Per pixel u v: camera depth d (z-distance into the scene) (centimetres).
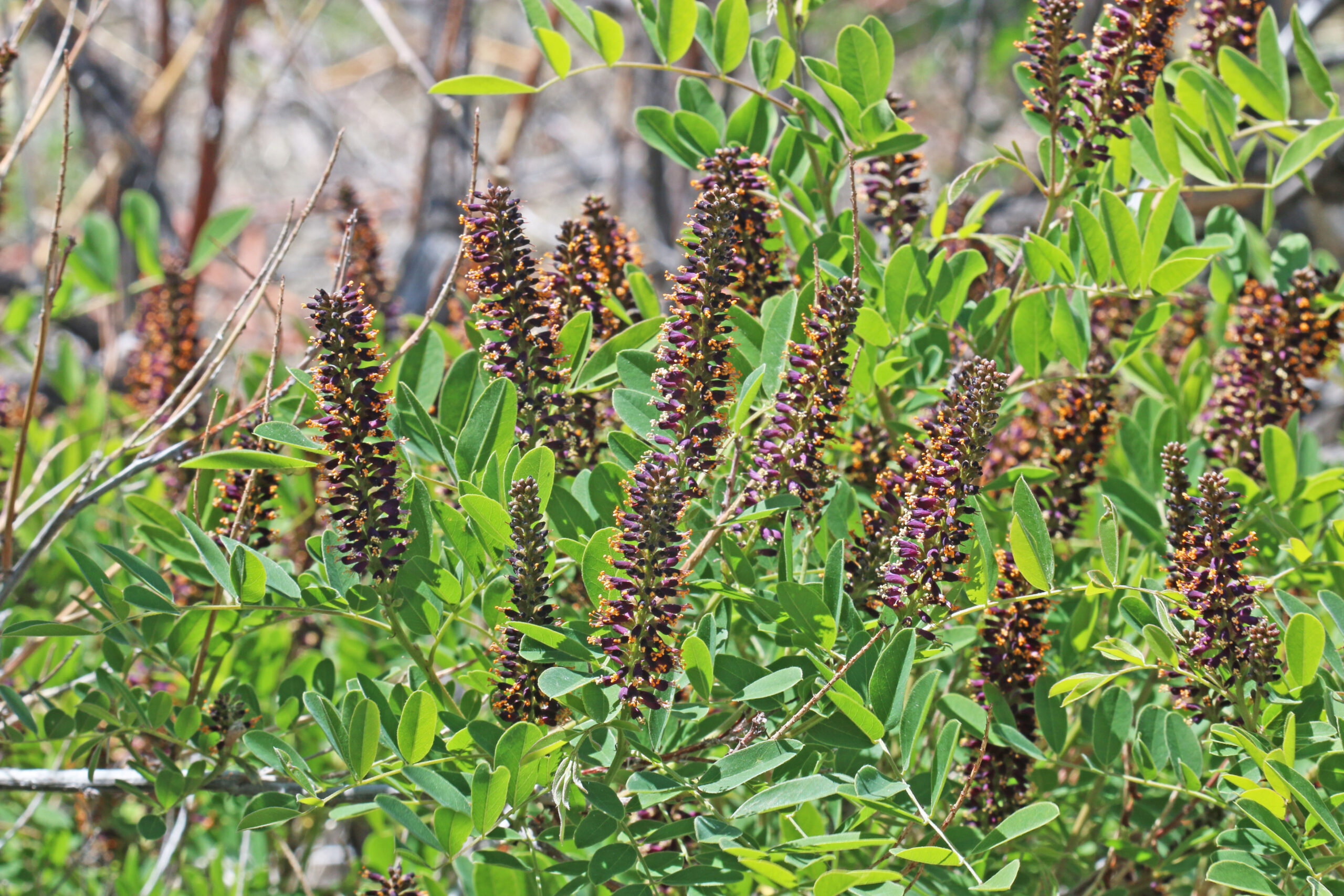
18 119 570
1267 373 296
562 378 242
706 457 209
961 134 662
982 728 242
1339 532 257
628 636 199
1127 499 301
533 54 601
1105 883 291
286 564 256
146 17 927
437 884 279
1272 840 220
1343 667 222
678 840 238
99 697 264
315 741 322
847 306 215
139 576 221
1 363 516
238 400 356
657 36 294
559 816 237
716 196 209
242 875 345
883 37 289
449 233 579
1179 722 234
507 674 219
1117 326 338
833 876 185
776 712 226
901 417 296
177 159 1016
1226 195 494
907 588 210
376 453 211
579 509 245
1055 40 261
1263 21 302
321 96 959
